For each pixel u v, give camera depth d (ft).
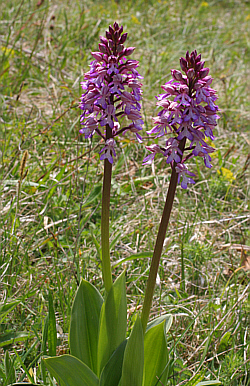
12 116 5.24
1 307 3.20
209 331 3.28
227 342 3.29
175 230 4.01
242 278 3.68
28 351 3.07
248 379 3.14
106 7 10.30
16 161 4.40
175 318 3.33
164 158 5.00
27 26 7.47
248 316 3.42
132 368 2.79
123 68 2.75
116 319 2.91
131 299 3.50
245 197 4.66
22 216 3.86
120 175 4.72
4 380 2.98
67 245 3.64
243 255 3.76
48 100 5.92
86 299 3.00
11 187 4.11
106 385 2.88
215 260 3.78
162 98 2.75
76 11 8.96
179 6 11.95
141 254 3.35
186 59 2.71
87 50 7.49
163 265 3.69
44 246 3.76
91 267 3.60
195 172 5.12
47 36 7.42
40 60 6.72
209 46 8.98
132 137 5.36
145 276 3.59
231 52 9.02
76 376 2.82
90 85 2.76
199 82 2.69
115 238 3.62
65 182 4.33
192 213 4.35
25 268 3.52
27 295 3.32
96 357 3.01
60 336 3.23
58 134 5.08
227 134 5.89
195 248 3.72
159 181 4.71
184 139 2.74
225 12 12.64
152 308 3.41
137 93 2.77
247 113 6.32
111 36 2.74
